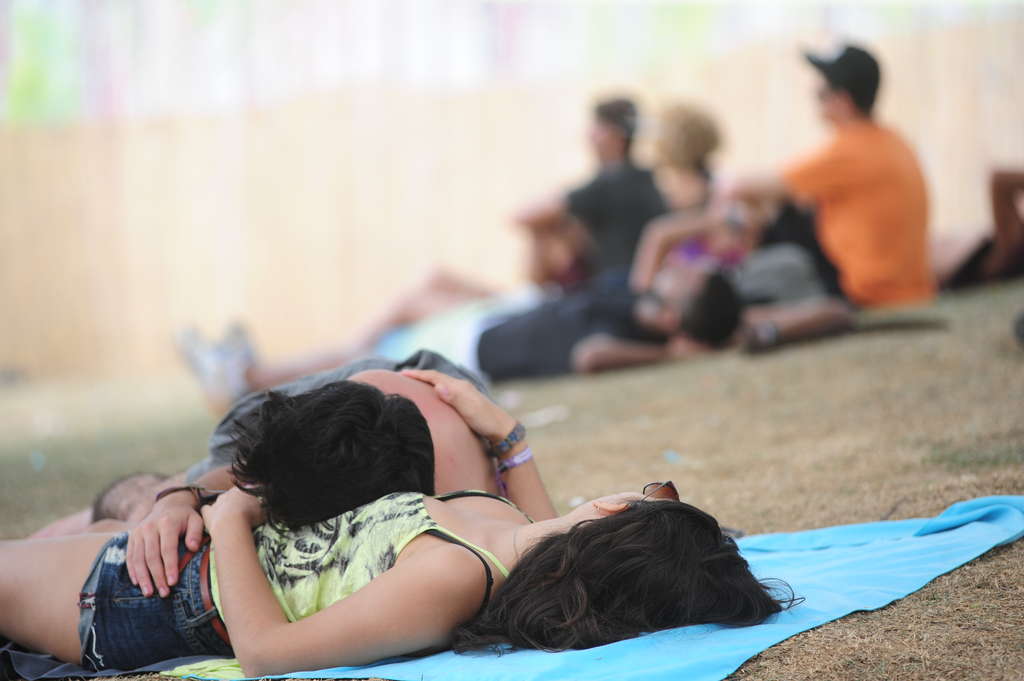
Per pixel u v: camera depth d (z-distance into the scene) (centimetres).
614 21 3078
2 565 596
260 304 3175
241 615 532
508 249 3077
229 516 566
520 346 1703
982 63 2714
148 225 3175
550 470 1050
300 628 520
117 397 2369
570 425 1276
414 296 1880
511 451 673
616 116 1914
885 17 2820
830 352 1426
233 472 570
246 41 3158
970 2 2723
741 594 541
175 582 565
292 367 1692
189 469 722
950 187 2739
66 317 3106
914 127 2778
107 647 568
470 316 1767
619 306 1714
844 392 1211
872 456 930
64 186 3130
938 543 654
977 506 701
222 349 1659
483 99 3125
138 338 3125
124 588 570
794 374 1340
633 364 1670
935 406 1086
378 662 530
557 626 519
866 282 1741
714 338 1666
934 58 2761
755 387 1312
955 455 890
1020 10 2677
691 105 1934
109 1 3133
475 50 3152
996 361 1233
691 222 1748
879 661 499
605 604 528
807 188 1723
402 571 524
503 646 527
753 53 2928
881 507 779
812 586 599
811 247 1778
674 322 1695
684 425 1184
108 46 3141
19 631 591
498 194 3106
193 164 3177
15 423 2009
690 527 540
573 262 1942
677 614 534
